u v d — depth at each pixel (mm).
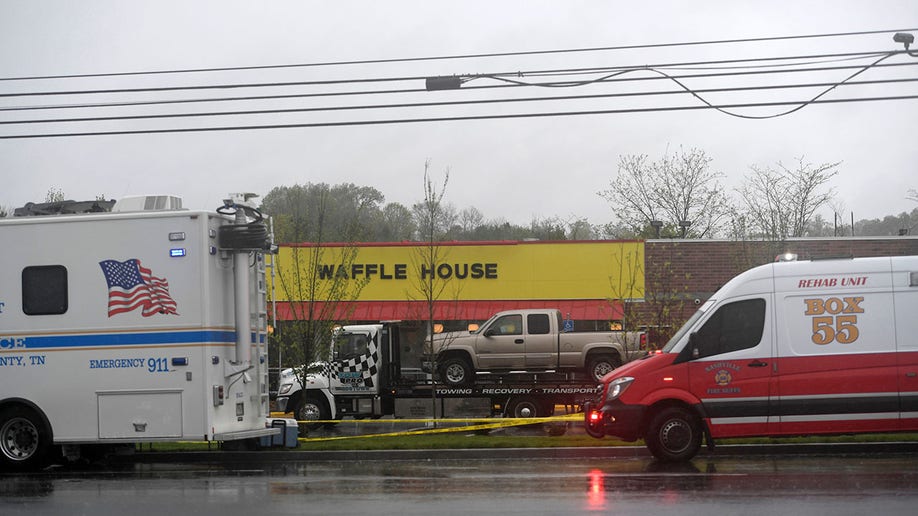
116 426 14141
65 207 15680
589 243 32156
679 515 9453
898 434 16031
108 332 14227
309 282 22719
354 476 13219
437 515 9711
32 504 11070
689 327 14188
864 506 9758
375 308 32125
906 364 13805
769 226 36062
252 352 15031
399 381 23328
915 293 13961
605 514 9562
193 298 14047
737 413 13867
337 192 61375
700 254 31531
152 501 11141
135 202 14844
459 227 70438
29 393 14375
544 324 23469
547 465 14312
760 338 13969
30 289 14469
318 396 22828
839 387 13781
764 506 9859
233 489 12016
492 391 22594
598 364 23281
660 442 14016
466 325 32281
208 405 13930
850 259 14164
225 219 14594
